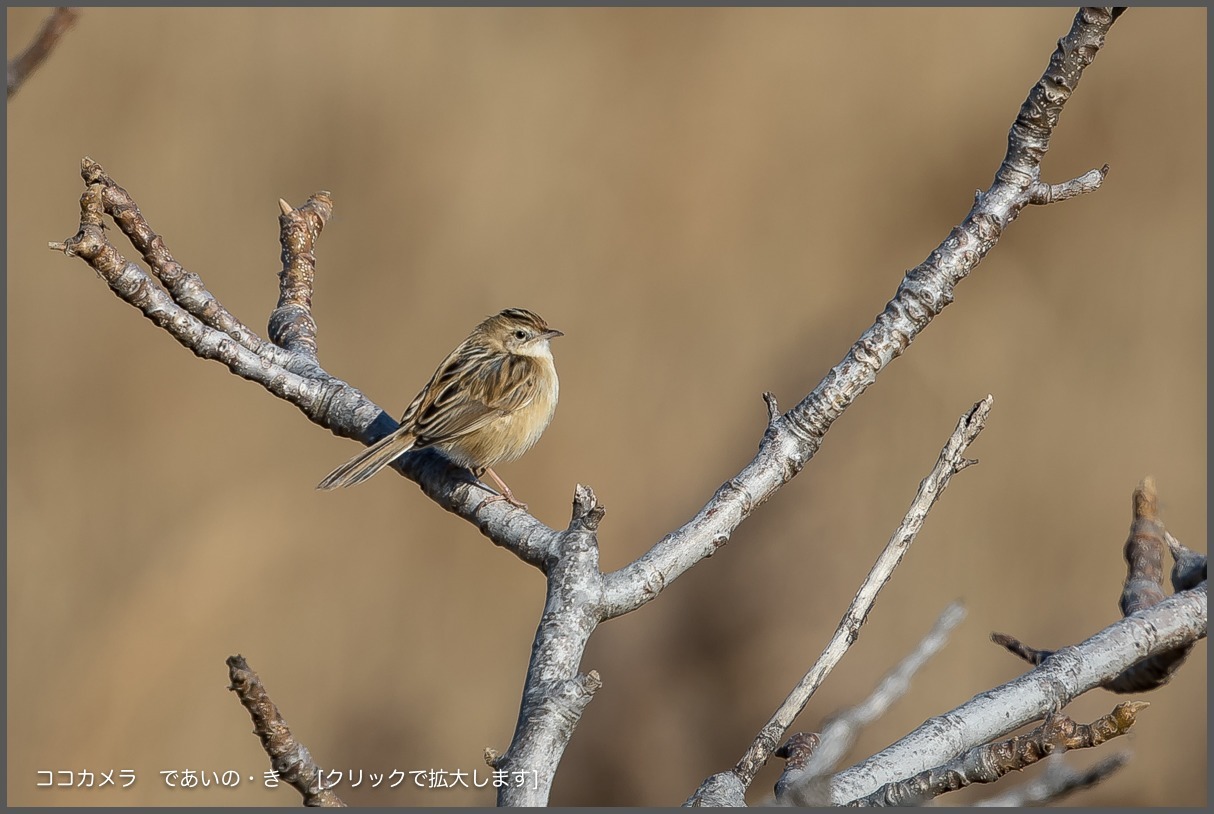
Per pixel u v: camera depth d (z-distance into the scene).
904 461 15.77
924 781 4.63
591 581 5.32
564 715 4.77
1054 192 6.14
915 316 6.06
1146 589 6.29
